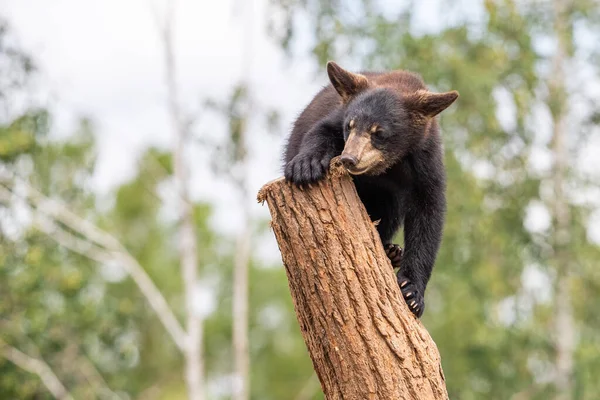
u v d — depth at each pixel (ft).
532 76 62.44
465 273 63.31
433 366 20.36
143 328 90.33
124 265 69.46
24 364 68.69
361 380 20.04
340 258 20.22
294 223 20.52
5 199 67.21
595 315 67.97
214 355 109.19
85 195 72.18
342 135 26.35
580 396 63.67
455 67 60.54
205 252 107.65
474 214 61.21
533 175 64.44
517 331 65.36
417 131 27.04
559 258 64.23
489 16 61.36
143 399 95.66
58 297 69.82
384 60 61.93
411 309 25.34
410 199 27.68
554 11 68.44
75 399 71.05
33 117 67.26
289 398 104.83
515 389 64.90
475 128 62.28
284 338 109.60
